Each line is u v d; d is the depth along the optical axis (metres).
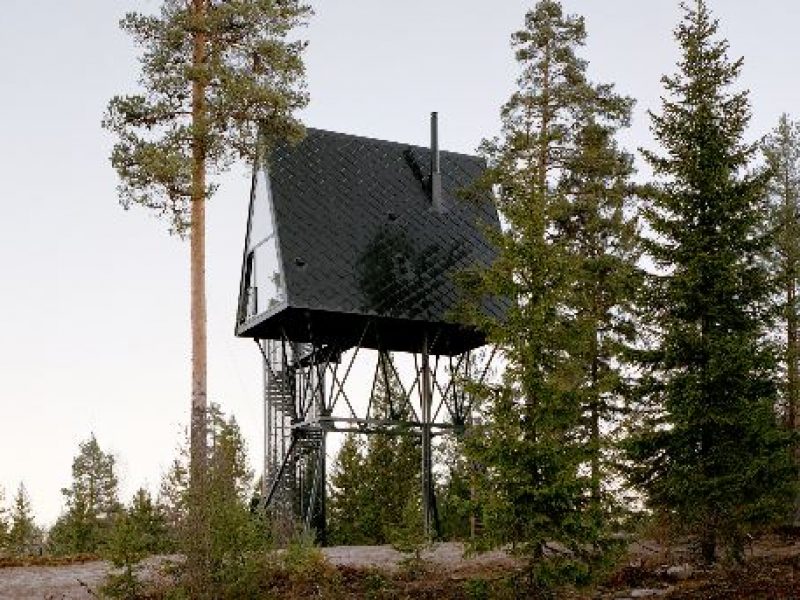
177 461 17.05
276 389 35.56
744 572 18.16
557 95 29.69
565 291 16.72
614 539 16.06
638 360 19.67
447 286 32.06
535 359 16.28
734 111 20.62
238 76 23.95
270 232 31.73
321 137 34.06
